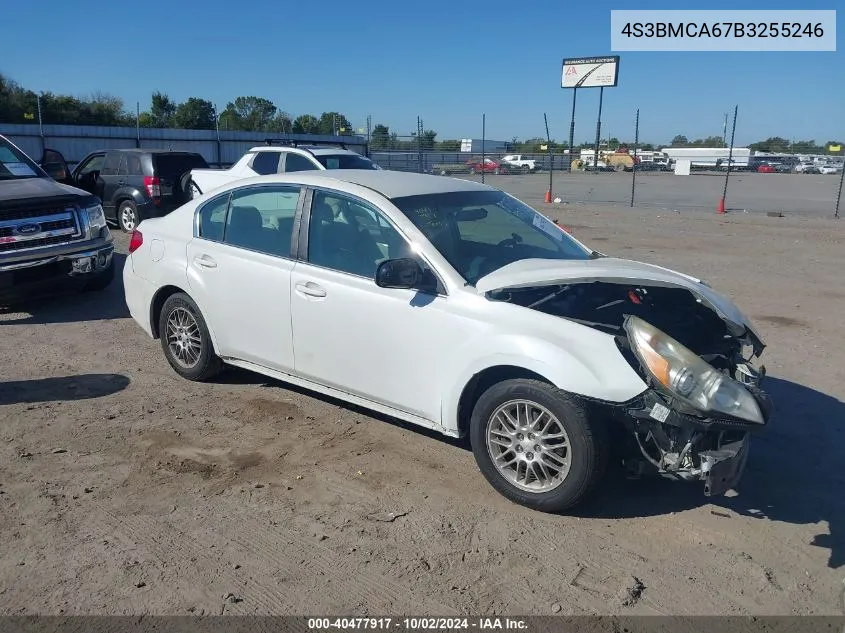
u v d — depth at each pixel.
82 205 8.53
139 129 29.81
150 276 6.07
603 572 3.54
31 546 3.67
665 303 4.80
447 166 34.84
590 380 3.77
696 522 4.00
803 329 7.93
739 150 54.66
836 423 5.39
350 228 4.88
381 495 4.25
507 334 4.05
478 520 3.99
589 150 50.62
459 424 4.38
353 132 32.47
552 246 5.23
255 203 5.45
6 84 40.50
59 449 4.76
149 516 3.98
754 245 14.11
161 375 6.21
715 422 3.61
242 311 5.40
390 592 3.37
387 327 4.56
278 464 4.62
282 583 3.42
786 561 3.66
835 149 26.80
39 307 8.69
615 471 4.49
